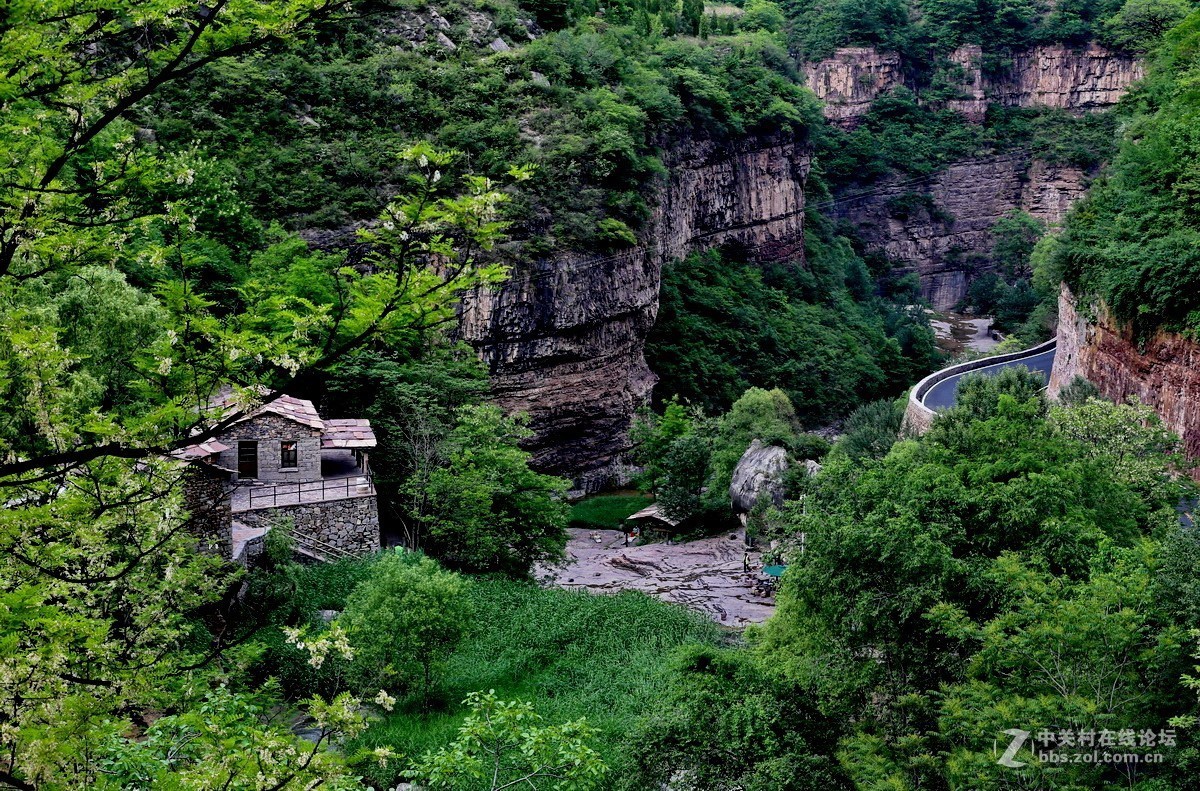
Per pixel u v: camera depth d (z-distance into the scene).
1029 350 91.06
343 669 32.78
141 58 13.97
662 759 24.39
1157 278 52.94
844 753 22.80
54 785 12.82
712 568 61.16
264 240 70.00
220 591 23.03
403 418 52.97
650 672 37.69
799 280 150.25
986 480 29.41
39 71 13.17
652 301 103.31
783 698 24.91
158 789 13.64
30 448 15.60
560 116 101.31
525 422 58.28
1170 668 20.83
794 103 152.62
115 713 15.81
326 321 13.52
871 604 24.61
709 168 135.25
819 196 183.12
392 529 52.25
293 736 14.48
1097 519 30.53
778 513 36.19
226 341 13.02
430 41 106.94
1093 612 20.72
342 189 86.50
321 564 43.03
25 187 13.26
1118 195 66.50
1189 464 43.81
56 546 15.05
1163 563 23.30
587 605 44.28
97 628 14.74
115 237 14.96
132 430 12.83
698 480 73.31
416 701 34.59
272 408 44.94
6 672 12.95
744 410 77.94
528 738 21.47
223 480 35.84
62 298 32.25
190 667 16.89
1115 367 58.09
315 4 13.45
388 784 28.73
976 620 24.80
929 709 23.02
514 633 40.94
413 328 13.73
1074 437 40.47
